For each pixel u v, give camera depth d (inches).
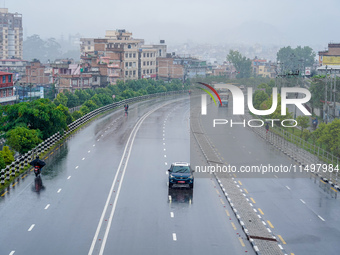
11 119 2674.7
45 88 6943.9
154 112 4421.8
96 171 2064.5
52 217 1435.8
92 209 1520.7
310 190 1825.8
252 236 1283.2
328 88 4015.8
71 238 1257.4
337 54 6127.0
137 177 1964.8
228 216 1476.4
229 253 1171.3
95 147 2642.7
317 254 1176.2
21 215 1454.2
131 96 5526.6
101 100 4763.8
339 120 2561.5
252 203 1630.2
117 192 1729.8
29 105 2684.5
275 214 1507.1
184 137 3053.6
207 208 1556.3
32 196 1668.3
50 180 1899.6
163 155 2447.1
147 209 1528.1
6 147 2054.6
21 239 1247.5
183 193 1738.4
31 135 2330.2
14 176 1953.7
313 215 1504.7
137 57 7588.6
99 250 1172.5
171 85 6806.1
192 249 1191.6
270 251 1186.0
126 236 1277.1
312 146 2770.7
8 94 4658.0
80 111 3885.3
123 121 3759.8
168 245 1216.2
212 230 1341.0
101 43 7677.2
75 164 2202.3
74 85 6535.4
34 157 2301.9
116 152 2507.4
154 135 3097.9
